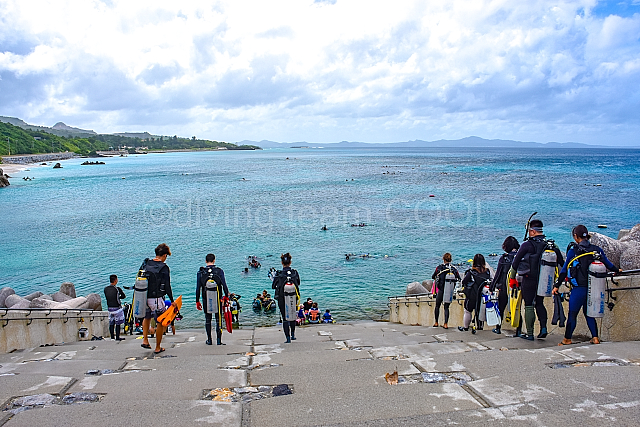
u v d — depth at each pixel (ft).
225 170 415.64
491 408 13.69
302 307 61.87
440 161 574.97
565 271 23.09
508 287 28.04
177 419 13.52
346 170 400.06
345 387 16.90
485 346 25.12
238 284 81.66
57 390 16.90
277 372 18.97
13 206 184.75
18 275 88.48
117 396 16.30
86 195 221.46
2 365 23.38
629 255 37.86
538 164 467.93
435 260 95.30
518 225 129.90
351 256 99.30
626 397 14.17
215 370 19.44
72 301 51.60
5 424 13.24
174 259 98.37
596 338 22.61
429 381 17.34
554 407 13.56
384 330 40.63
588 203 168.14
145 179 317.22
